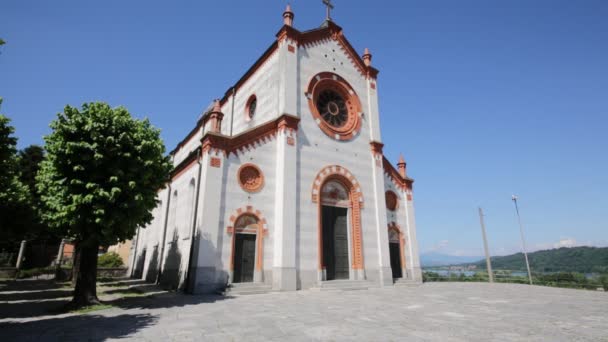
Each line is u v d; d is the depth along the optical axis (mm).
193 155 23250
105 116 14930
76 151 14109
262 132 22891
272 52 26844
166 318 11469
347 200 26156
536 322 10742
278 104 24594
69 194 14078
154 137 16703
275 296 17812
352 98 29094
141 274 33156
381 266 25562
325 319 11117
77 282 14891
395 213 30078
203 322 10672
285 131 23094
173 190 27844
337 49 29375
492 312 12766
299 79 25641
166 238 27172
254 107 29016
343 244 24906
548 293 20000
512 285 26484
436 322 10680
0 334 9320
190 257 19344
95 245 15148
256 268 20500
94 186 14031
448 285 26781
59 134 14328
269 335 8859
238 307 13836
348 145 27109
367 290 22078
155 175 16594
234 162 21203
